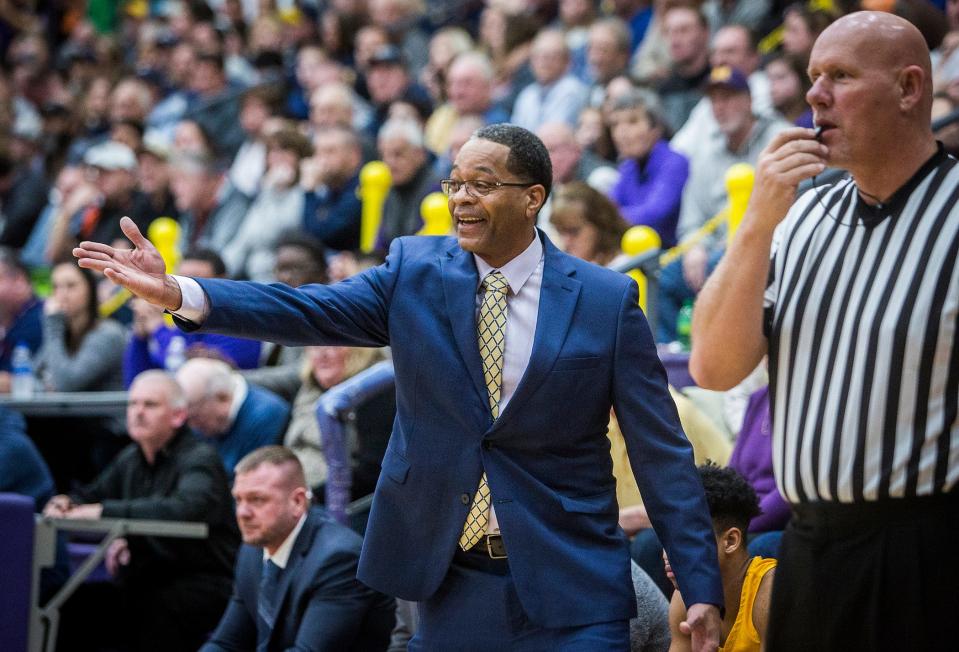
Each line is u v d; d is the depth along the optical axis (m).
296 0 35.12
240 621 13.60
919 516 7.97
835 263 8.48
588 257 15.09
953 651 7.93
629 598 8.76
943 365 7.99
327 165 23.03
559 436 8.73
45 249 29.73
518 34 26.73
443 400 8.74
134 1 41.31
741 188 15.40
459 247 9.09
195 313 8.36
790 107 19.62
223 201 25.52
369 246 21.41
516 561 8.58
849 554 8.15
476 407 8.71
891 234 8.29
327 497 13.65
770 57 22.38
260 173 28.41
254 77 33.94
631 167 19.89
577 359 8.70
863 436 8.09
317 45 32.91
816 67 8.43
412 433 8.84
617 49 24.08
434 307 8.88
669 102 22.91
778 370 8.66
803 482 8.35
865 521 8.10
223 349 19.81
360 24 31.92
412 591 8.83
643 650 10.58
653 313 14.10
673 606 10.12
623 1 27.00
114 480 16.31
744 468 12.29
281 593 13.01
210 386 16.72
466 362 8.73
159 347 20.55
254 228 24.33
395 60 27.72
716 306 8.68
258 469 13.03
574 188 15.23
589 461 8.84
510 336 8.85
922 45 8.33
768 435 12.19
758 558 10.38
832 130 8.38
